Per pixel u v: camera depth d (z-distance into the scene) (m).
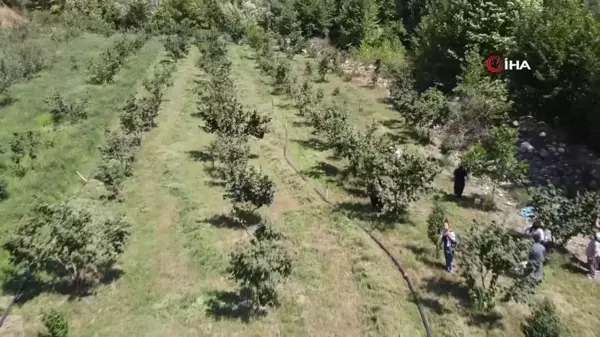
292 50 49.50
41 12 55.25
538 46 28.59
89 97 30.17
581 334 14.06
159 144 25.58
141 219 18.53
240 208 19.03
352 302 14.78
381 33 54.66
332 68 43.91
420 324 13.94
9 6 55.34
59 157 22.11
